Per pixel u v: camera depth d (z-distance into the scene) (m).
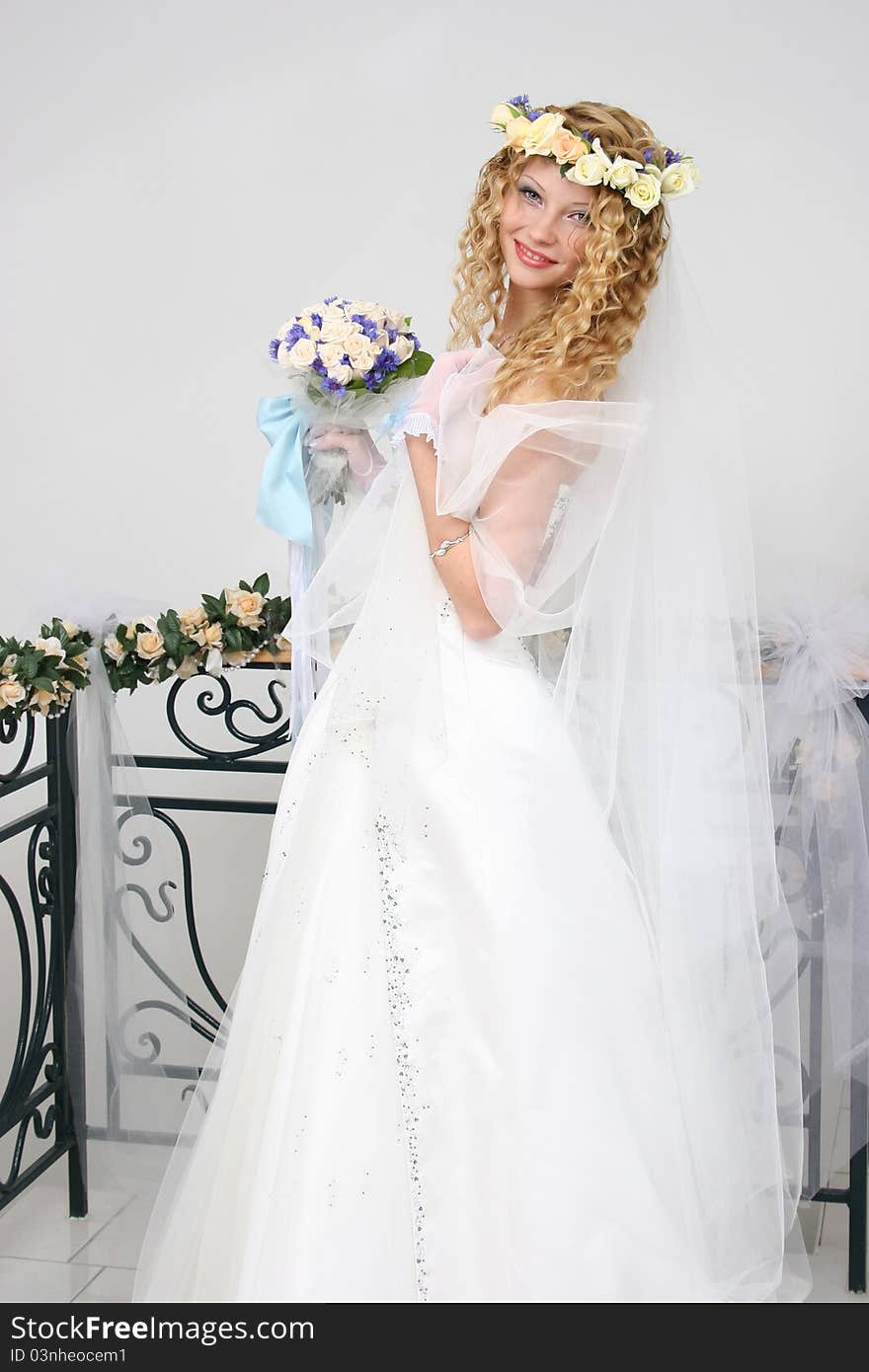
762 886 1.93
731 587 1.86
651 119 2.71
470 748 1.71
